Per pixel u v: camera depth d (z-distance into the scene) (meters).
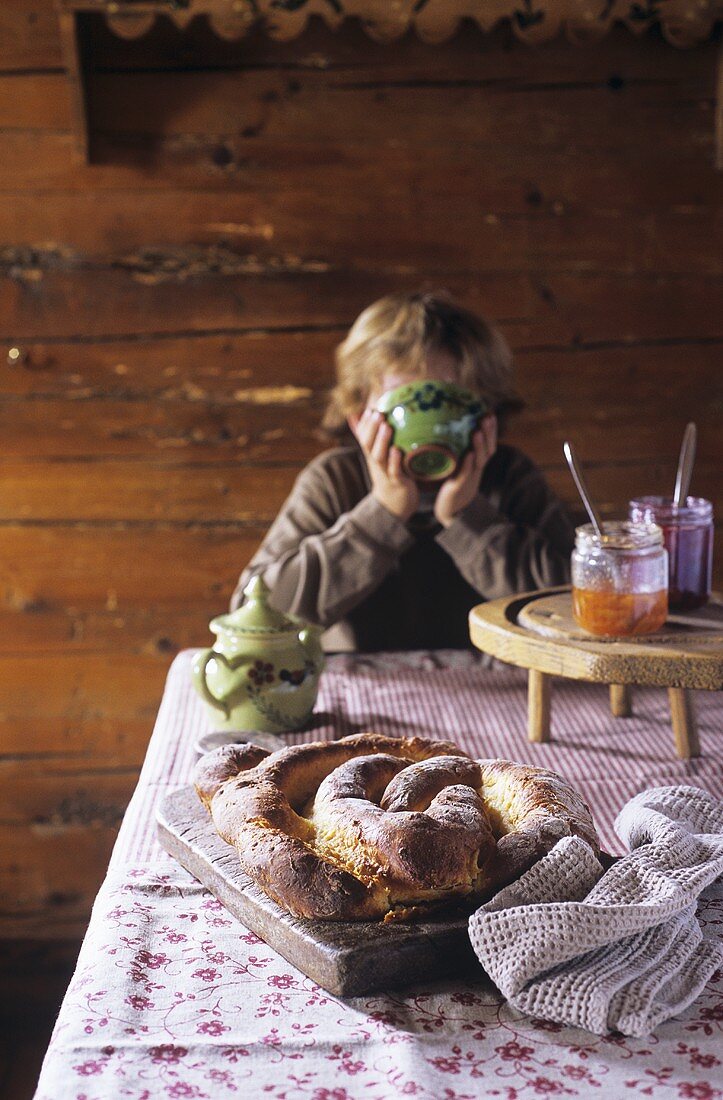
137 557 2.42
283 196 2.30
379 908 0.71
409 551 1.92
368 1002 0.67
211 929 0.76
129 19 2.02
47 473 2.38
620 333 2.39
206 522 2.41
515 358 2.38
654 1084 0.59
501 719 1.28
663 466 2.44
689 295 2.38
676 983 0.67
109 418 2.37
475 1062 0.61
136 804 1.01
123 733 2.49
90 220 2.30
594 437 2.42
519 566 1.69
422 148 2.30
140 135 2.27
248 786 0.82
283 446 2.39
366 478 1.94
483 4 2.03
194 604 2.44
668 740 1.20
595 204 2.34
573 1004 0.64
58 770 2.49
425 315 1.86
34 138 2.26
